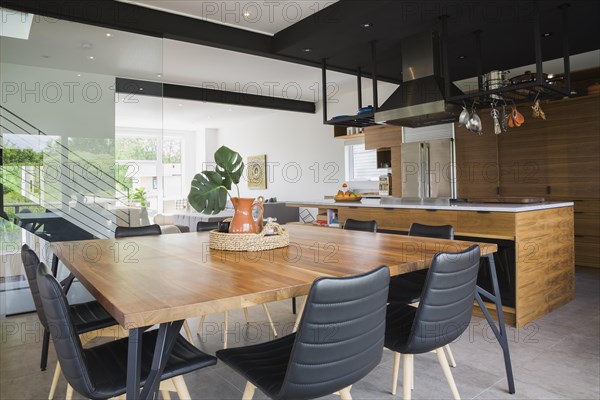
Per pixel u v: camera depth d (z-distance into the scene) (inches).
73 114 130.0
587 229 198.2
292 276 57.5
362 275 48.4
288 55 180.2
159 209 422.6
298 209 326.3
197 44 175.8
